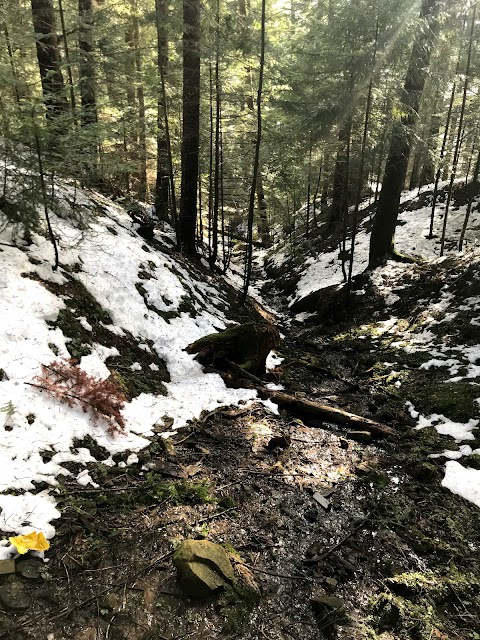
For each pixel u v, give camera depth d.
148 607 2.72
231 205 17.50
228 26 9.48
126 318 6.54
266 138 11.10
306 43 11.20
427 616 2.94
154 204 13.86
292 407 6.07
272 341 7.05
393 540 3.69
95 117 6.61
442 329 8.83
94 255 7.25
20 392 3.98
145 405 5.19
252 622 2.76
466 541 3.73
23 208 5.27
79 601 2.66
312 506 4.04
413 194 17.81
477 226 13.41
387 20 8.79
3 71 5.00
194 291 9.23
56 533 3.07
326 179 18.98
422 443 5.41
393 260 12.73
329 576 3.22
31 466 3.48
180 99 11.71
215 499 3.89
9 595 2.55
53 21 9.16
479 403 5.90
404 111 10.09
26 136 5.05
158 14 9.00
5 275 5.09
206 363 6.68
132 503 3.62
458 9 11.50
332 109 9.68
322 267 15.01
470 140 13.46
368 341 9.47
